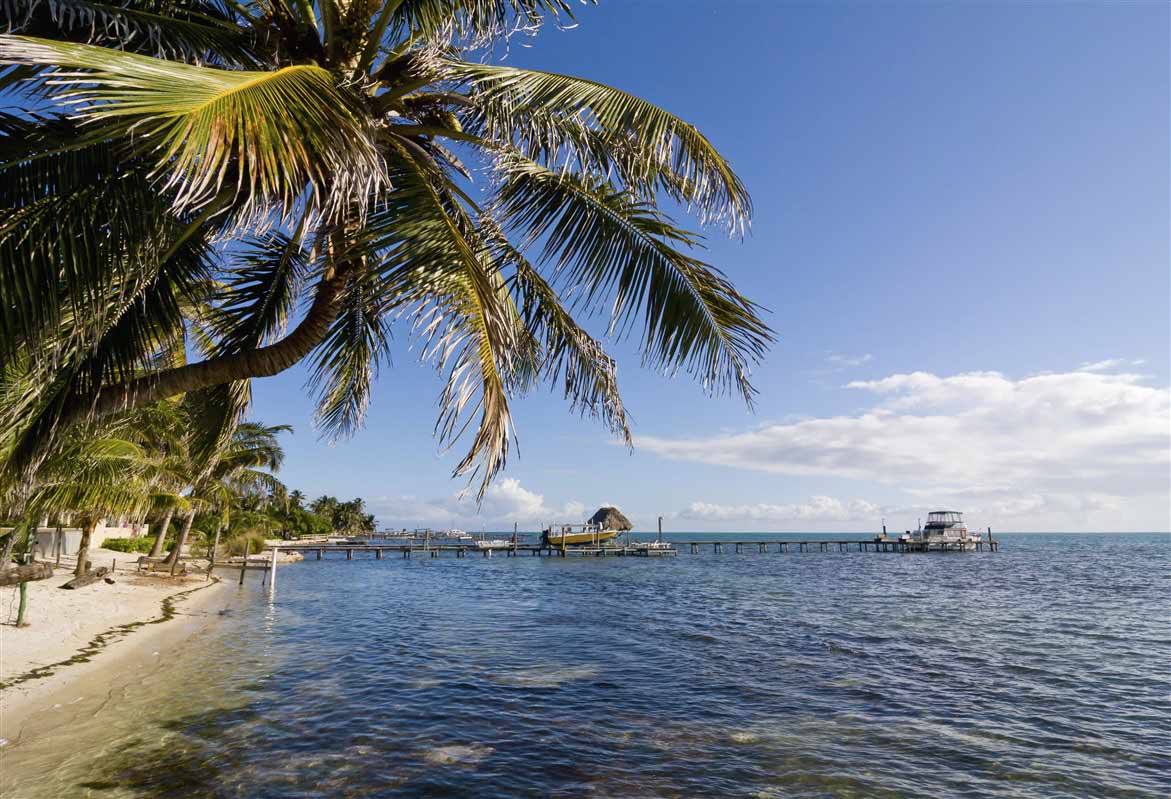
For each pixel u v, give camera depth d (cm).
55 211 356
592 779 820
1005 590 3534
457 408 363
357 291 571
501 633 1975
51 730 938
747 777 831
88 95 253
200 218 417
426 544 7812
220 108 285
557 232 542
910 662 1545
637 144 501
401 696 1198
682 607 2684
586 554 7894
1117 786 810
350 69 461
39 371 396
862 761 889
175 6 468
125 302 429
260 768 828
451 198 573
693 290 541
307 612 2377
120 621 1847
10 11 380
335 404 684
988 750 934
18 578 847
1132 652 1680
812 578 4522
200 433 664
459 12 507
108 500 995
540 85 482
